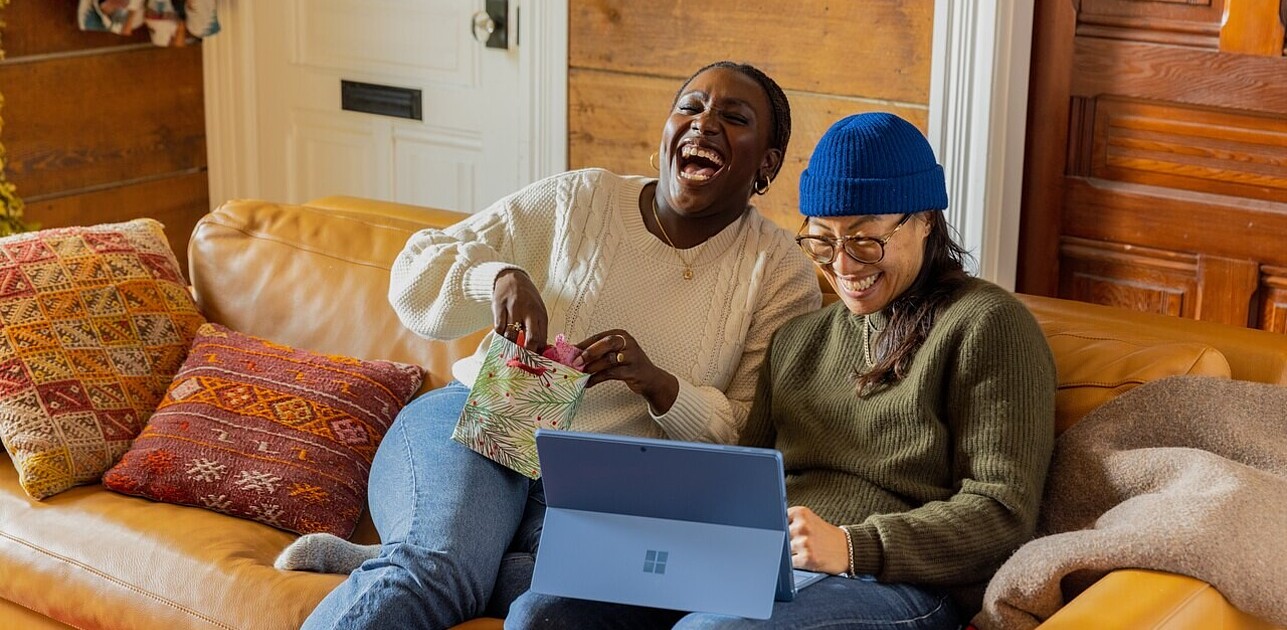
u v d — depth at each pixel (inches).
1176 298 114.7
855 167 68.7
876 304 71.0
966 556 64.4
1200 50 108.5
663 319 81.0
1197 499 61.6
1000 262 119.2
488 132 143.5
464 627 70.5
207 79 159.6
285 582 74.7
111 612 78.4
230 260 98.3
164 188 158.1
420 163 149.9
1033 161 118.2
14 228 138.1
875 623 62.4
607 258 81.7
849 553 63.6
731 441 79.0
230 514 83.8
